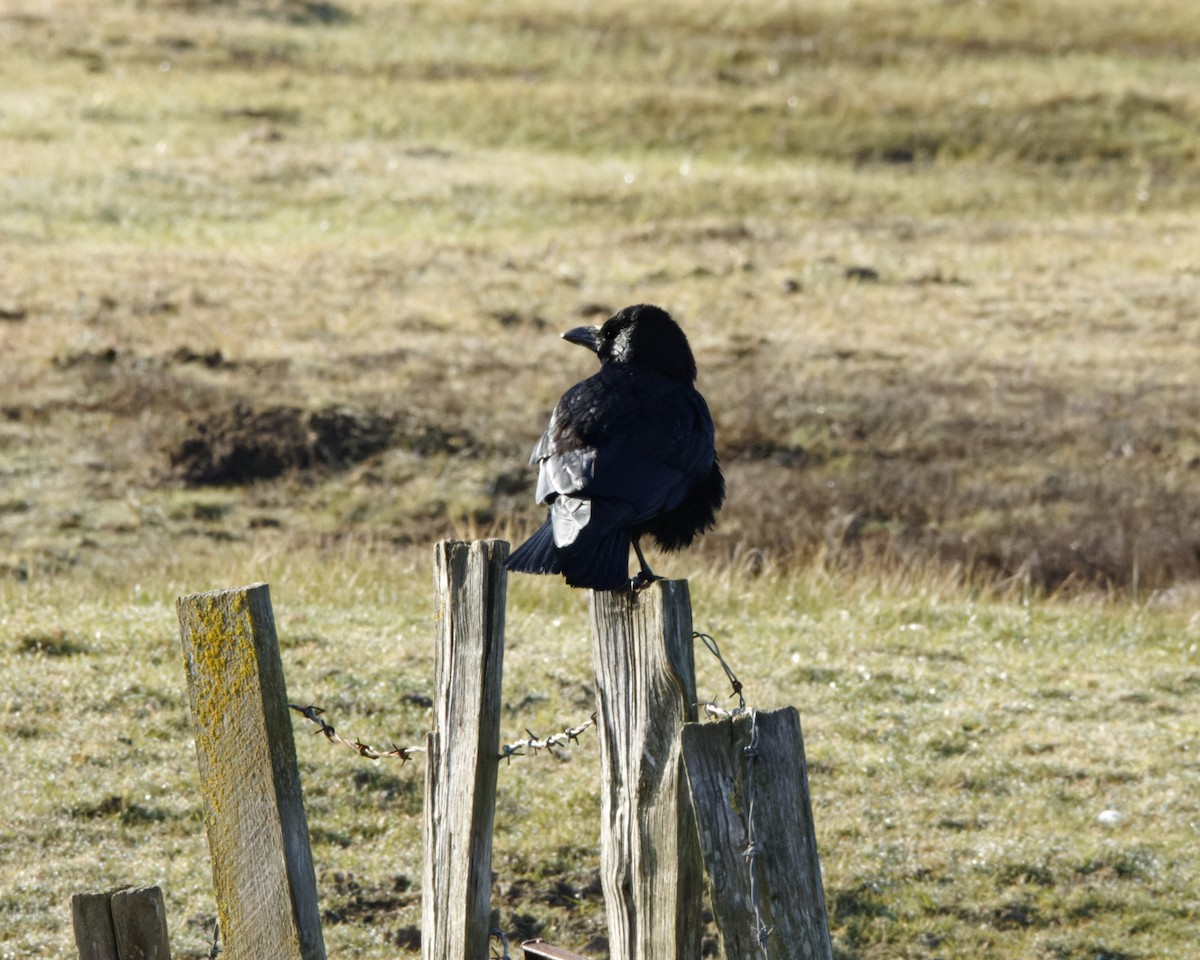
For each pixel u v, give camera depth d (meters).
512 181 67.31
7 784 15.29
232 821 8.16
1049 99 80.69
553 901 14.23
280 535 31.34
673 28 93.12
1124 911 14.55
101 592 23.88
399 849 14.83
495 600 8.65
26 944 12.80
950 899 14.63
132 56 80.75
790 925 7.47
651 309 11.07
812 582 25.34
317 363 42.28
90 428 36.44
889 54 89.25
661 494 9.63
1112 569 29.89
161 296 48.25
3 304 46.00
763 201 66.38
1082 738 18.22
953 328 49.50
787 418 39.66
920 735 18.09
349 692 17.98
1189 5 101.44
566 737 8.79
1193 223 65.62
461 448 36.44
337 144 71.81
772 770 7.46
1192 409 41.22
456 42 88.75
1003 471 36.56
